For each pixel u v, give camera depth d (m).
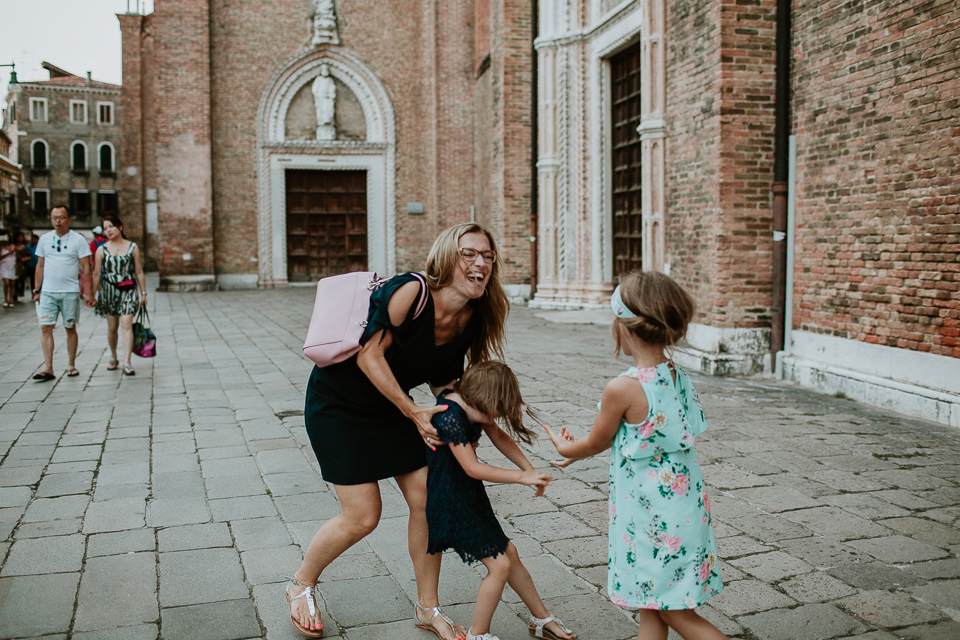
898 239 6.76
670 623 2.49
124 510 4.35
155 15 21.55
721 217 8.50
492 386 2.67
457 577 3.54
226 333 12.46
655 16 11.18
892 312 6.86
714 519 4.18
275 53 22.83
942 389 6.33
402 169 23.81
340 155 23.47
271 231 23.20
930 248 6.41
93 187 61.06
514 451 2.86
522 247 17.53
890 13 6.76
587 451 2.55
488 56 20.34
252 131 22.89
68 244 8.20
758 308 8.66
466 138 22.95
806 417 6.51
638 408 2.40
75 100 60.19
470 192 23.05
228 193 22.86
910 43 6.55
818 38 7.73
